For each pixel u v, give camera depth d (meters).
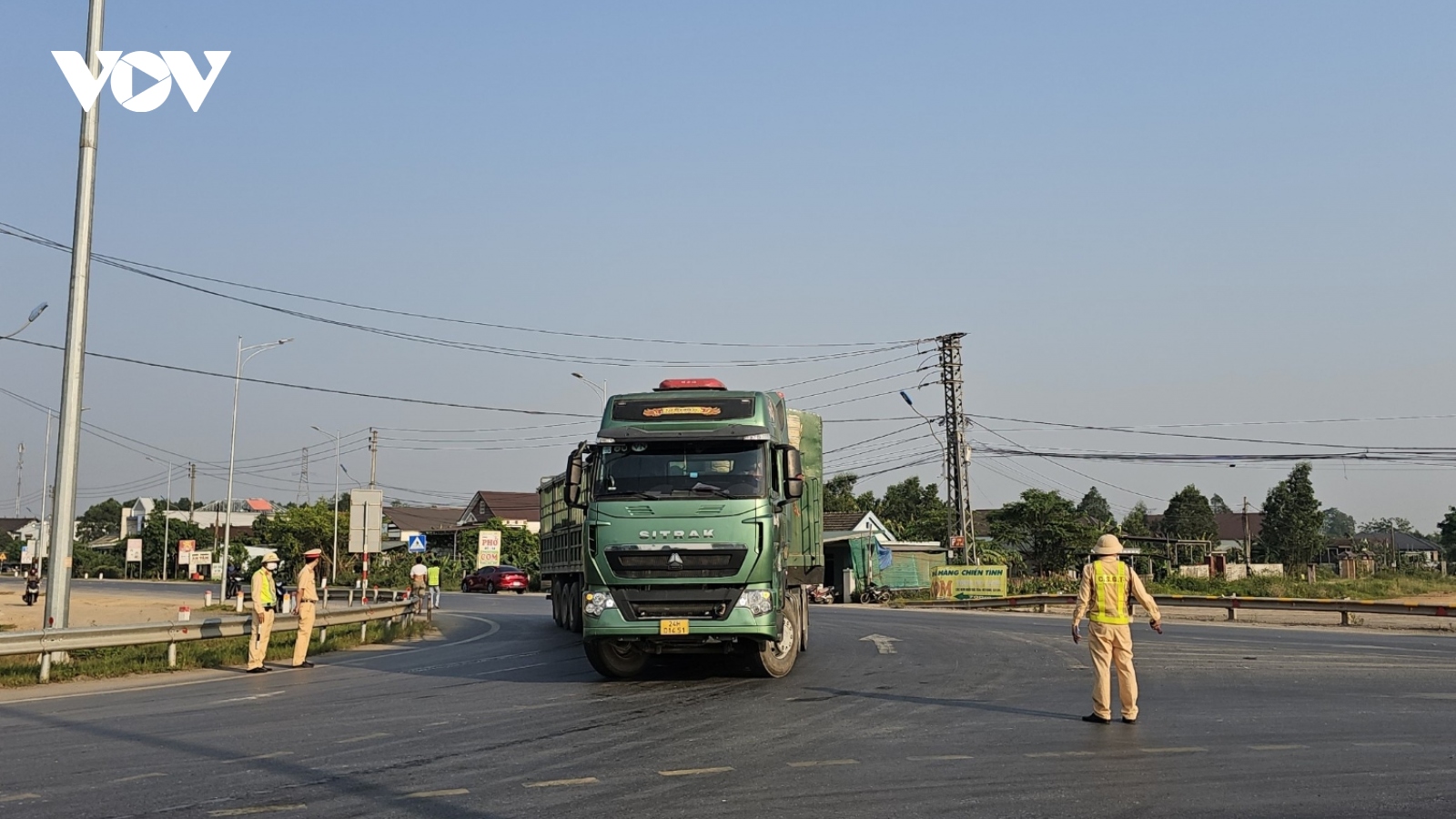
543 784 8.74
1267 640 22.50
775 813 7.73
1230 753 9.80
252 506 145.50
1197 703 12.91
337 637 24.86
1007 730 11.11
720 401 15.98
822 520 20.95
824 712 12.45
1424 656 18.59
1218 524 127.56
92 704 14.14
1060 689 14.37
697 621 14.79
